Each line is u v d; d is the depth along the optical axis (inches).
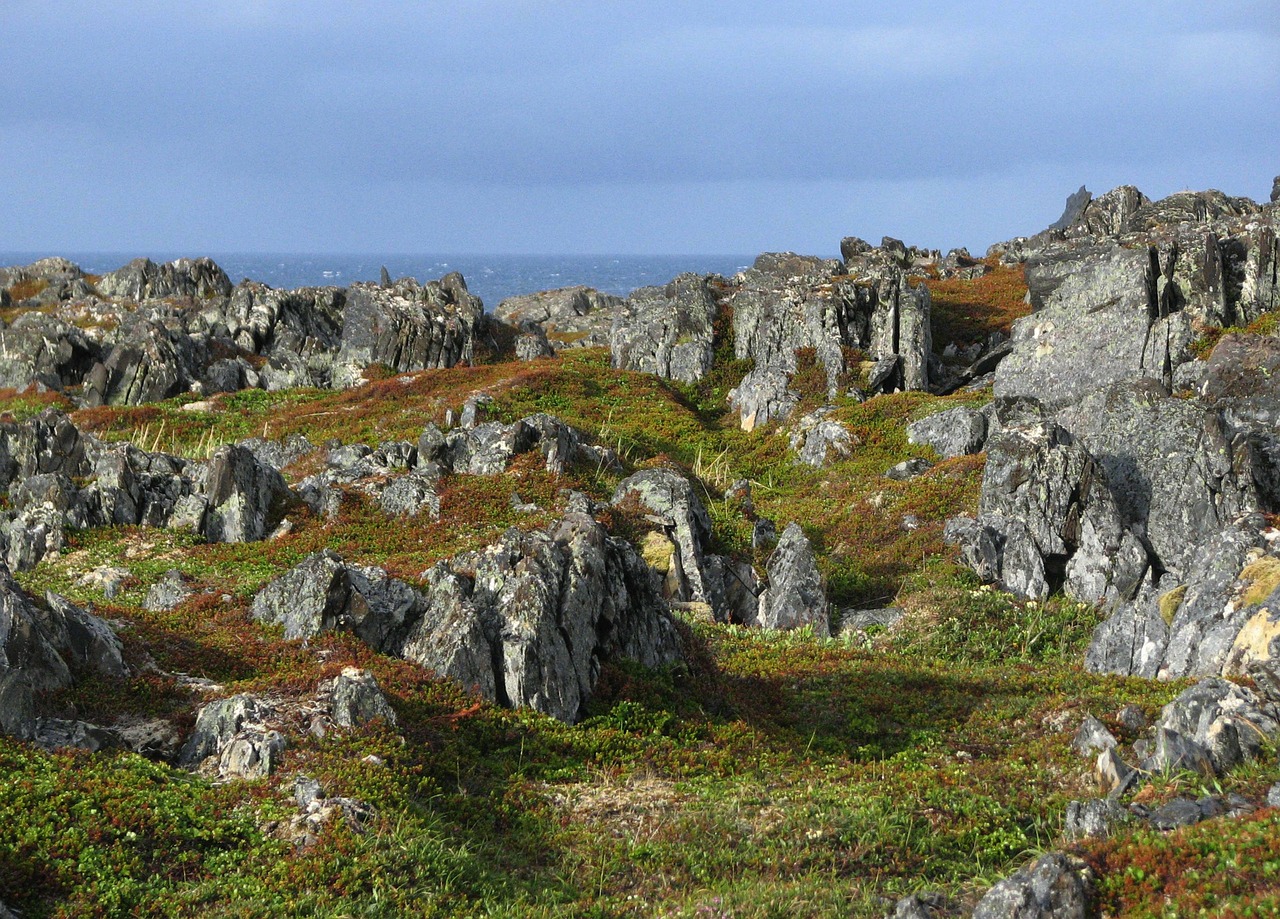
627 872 613.9
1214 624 929.5
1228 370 1711.4
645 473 1521.9
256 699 742.5
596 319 5349.4
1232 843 478.6
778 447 2261.3
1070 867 490.0
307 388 2984.7
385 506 1561.3
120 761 656.4
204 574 1295.5
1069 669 1083.3
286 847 587.2
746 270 4143.7
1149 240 2625.5
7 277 3929.6
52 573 1307.8
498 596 899.4
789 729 897.5
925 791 713.6
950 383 2516.0
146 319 3006.9
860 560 1488.7
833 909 540.7
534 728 804.6
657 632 976.3
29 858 536.7
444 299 3567.9
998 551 1344.7
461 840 634.8
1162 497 1320.1
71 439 1750.7
